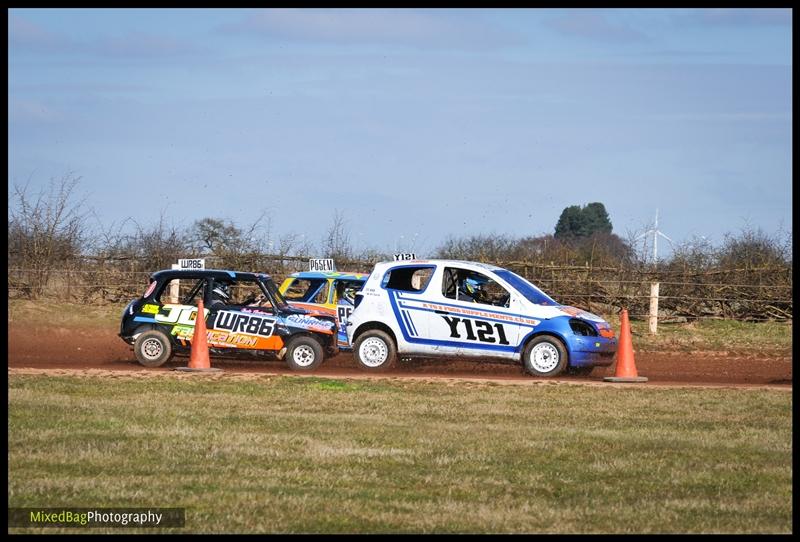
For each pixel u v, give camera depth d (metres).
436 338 40.94
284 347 41.56
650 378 42.16
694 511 20.16
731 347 57.03
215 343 41.69
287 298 48.59
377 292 41.62
